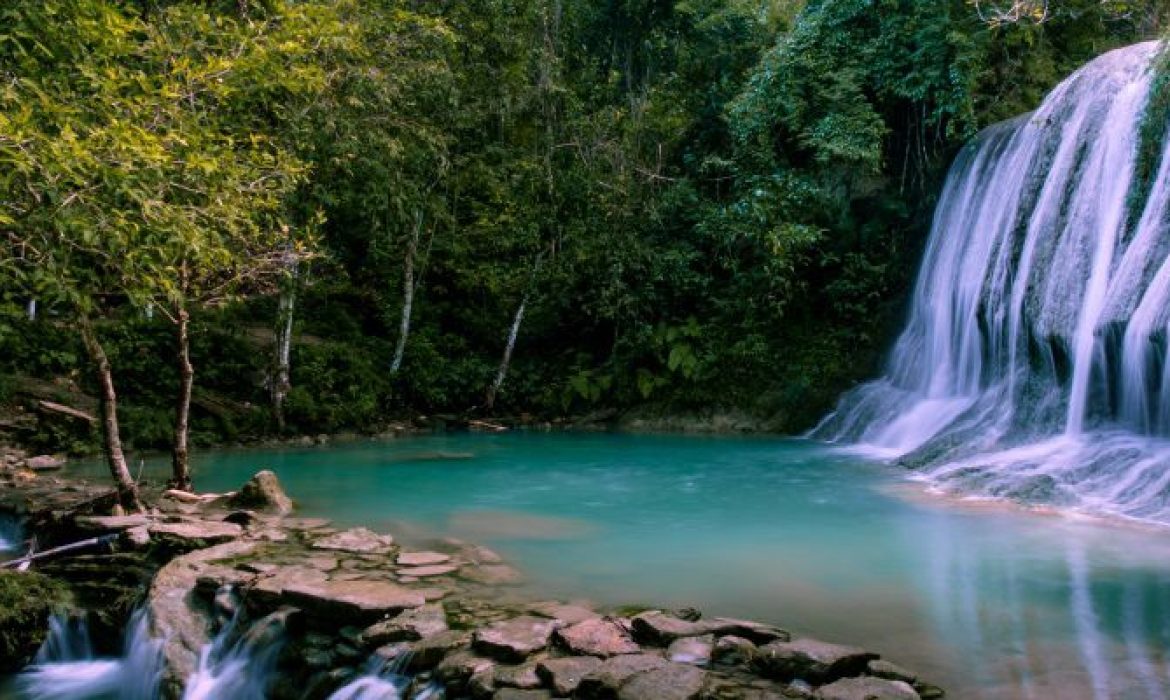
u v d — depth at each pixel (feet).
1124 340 28.76
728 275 54.49
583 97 61.26
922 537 21.68
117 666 18.30
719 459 37.93
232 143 24.36
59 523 22.89
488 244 58.13
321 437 44.37
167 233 18.94
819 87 48.73
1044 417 32.35
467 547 20.38
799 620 14.97
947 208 45.24
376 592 16.16
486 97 52.34
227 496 25.40
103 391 23.34
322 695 14.14
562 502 27.32
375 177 44.45
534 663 12.76
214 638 16.37
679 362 51.29
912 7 46.03
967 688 11.85
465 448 42.04
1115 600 15.99
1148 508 23.61
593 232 54.54
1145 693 11.62
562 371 56.85
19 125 16.03
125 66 24.99
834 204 49.49
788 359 50.14
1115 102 33.22
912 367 44.93
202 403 42.24
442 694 12.46
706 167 56.65
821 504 26.66
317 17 33.91
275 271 28.25
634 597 16.42
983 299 38.75
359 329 57.47
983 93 47.19
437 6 50.85
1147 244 29.19
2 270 19.36
